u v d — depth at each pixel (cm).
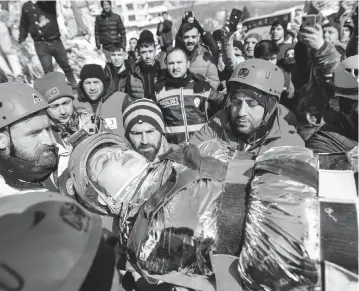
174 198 98
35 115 163
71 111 258
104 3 472
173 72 275
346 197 87
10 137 158
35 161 163
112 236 133
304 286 82
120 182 120
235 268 98
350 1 364
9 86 163
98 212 143
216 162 109
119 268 128
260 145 203
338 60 274
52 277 66
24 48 559
